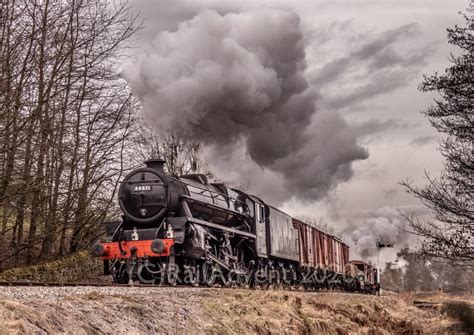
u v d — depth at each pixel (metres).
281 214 24.48
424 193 14.75
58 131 21.39
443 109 15.10
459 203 14.57
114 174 23.89
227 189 20.14
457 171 14.70
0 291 8.42
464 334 19.17
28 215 21.02
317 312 14.44
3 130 17.84
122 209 16.36
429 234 14.62
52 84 20.41
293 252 25.75
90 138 23.02
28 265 20.97
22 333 5.96
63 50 21.50
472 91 14.85
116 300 8.77
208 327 9.52
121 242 15.38
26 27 20.34
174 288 12.95
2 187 18.55
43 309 7.04
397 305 24.20
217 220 18.77
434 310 25.78
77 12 21.97
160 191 16.14
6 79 18.08
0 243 21.36
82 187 22.33
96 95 22.64
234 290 13.71
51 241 22.56
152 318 8.72
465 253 14.50
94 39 22.33
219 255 17.72
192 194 17.16
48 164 20.84
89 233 24.45
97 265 23.58
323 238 32.94
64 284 11.75
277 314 12.40
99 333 7.24
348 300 18.59
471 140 14.85
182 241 15.39
